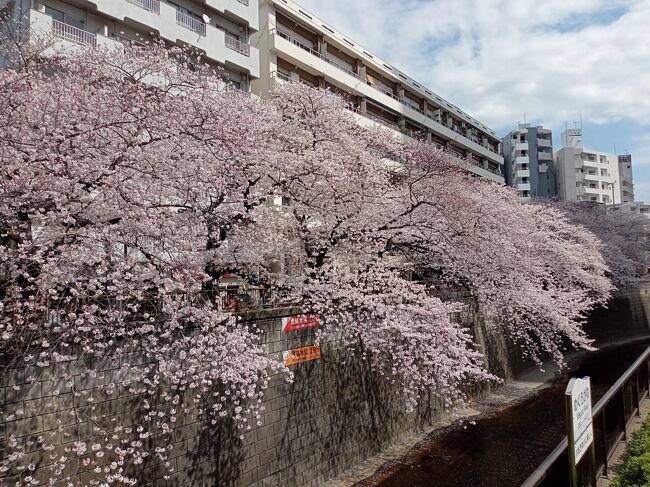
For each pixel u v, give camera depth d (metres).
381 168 11.59
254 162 8.16
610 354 23.47
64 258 5.33
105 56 8.44
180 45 16.88
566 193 55.12
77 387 5.80
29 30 10.10
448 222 11.42
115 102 6.65
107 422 6.04
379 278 9.69
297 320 9.13
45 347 5.33
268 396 8.34
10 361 5.23
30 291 5.45
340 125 11.24
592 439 4.40
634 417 7.14
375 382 10.93
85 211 5.78
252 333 7.77
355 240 10.74
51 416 5.54
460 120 39.31
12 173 5.39
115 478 5.45
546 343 16.09
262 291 9.87
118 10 15.19
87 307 5.39
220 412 6.83
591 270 22.33
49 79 7.69
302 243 10.62
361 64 28.19
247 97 10.94
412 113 30.97
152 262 6.14
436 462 10.38
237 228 8.03
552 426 12.76
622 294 30.58
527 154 54.41
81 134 5.81
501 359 17.31
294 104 11.59
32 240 5.47
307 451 8.89
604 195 58.12
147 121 6.53
